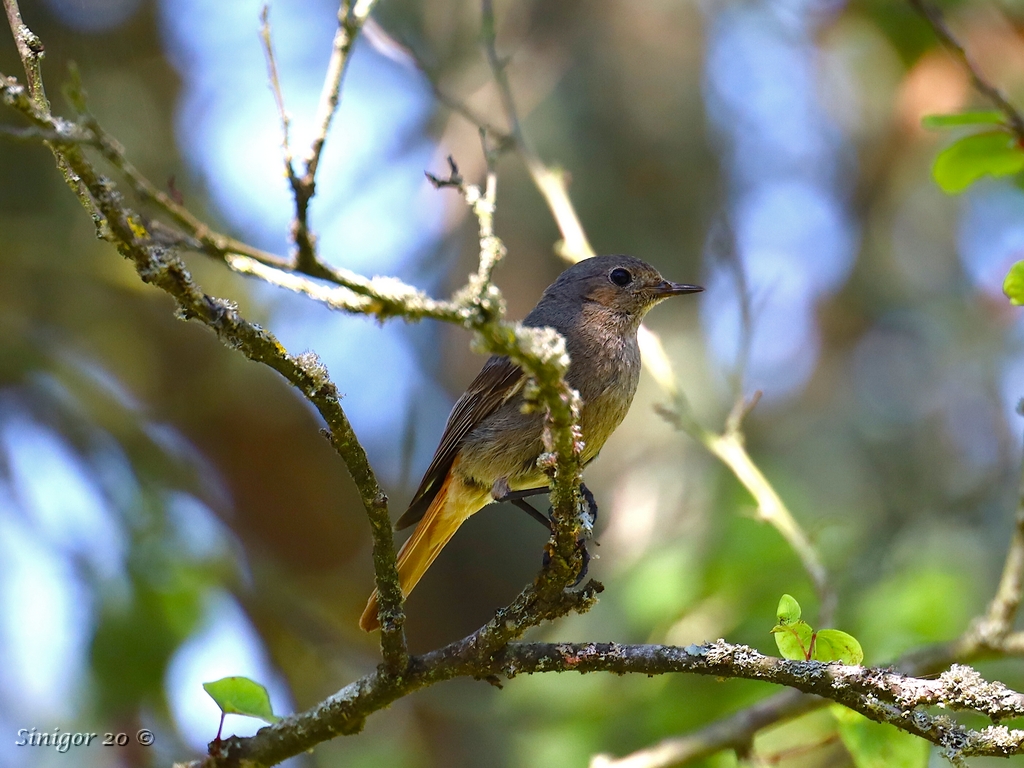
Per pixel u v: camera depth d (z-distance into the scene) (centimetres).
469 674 588
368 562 1395
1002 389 1398
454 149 1282
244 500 1373
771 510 857
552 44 1315
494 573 1309
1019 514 762
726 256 997
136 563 1134
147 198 412
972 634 771
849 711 646
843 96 1434
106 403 1247
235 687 555
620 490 1201
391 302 450
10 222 1238
